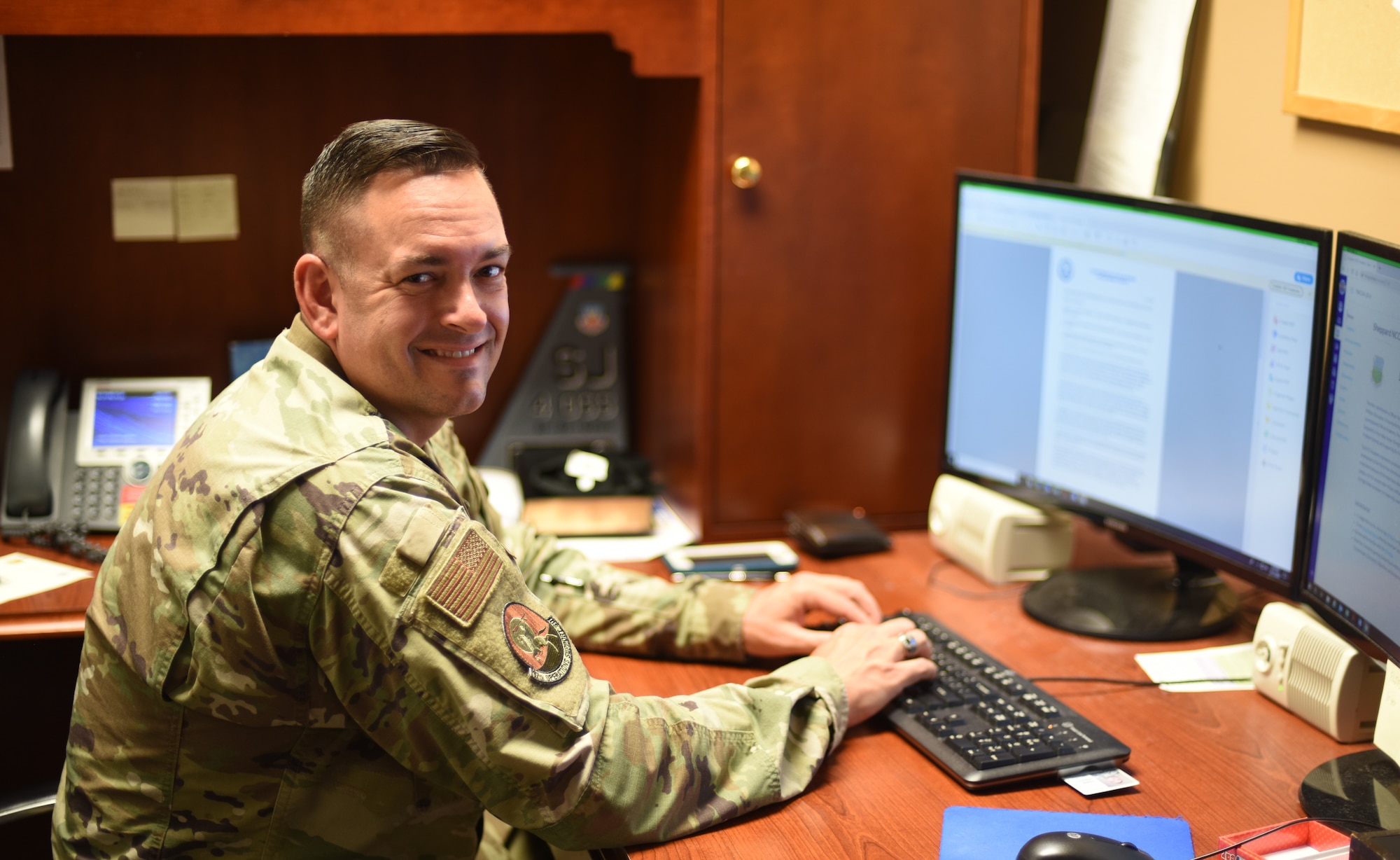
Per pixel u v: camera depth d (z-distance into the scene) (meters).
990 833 1.07
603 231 2.08
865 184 1.78
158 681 1.07
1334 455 1.23
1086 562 1.74
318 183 1.09
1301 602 1.29
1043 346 1.59
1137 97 1.76
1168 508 1.47
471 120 1.99
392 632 1.02
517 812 1.05
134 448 1.78
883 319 1.83
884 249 1.81
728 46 1.70
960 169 1.68
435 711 1.03
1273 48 1.58
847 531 1.77
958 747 1.19
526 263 2.06
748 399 1.81
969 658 1.37
